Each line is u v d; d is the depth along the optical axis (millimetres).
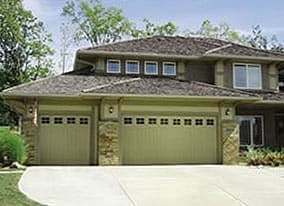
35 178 15406
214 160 22500
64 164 21453
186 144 22359
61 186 14023
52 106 21625
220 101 22484
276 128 27281
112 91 20844
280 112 27078
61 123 21672
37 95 20766
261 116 26578
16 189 13234
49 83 22484
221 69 25625
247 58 25422
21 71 43281
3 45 43031
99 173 16906
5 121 42094
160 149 22078
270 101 23828
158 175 16516
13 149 18953
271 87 26266
